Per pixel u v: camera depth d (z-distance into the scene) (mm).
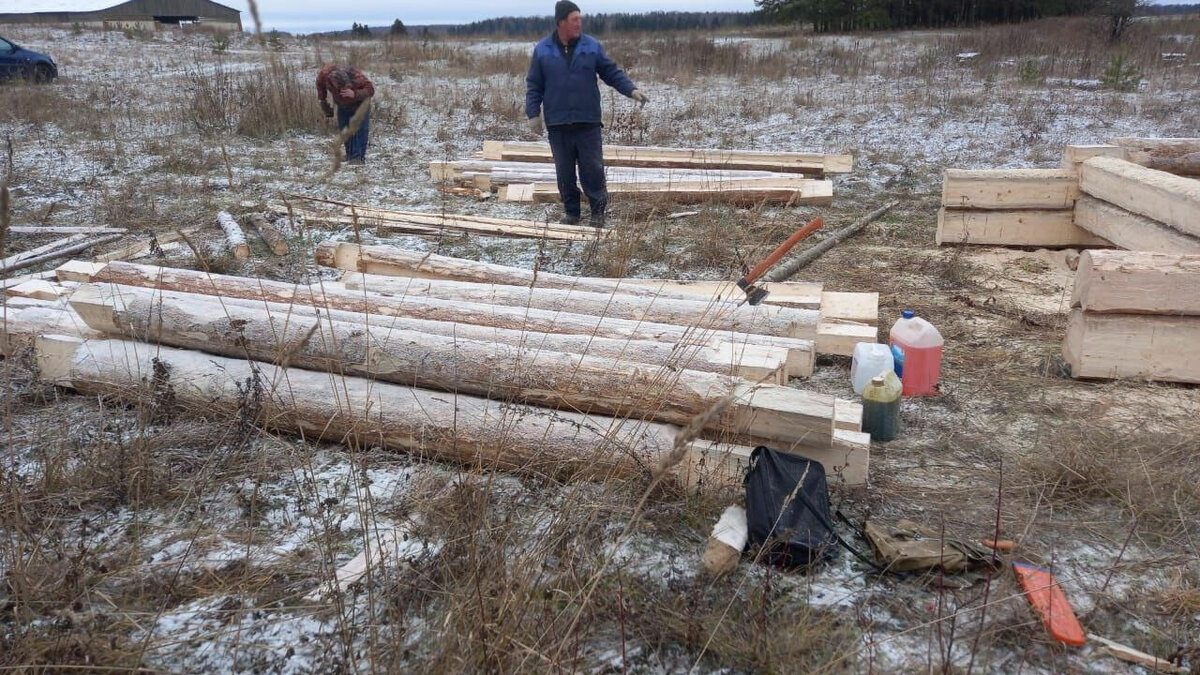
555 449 3449
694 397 3402
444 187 9688
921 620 2676
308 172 10719
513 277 5520
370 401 3660
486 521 3018
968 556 2875
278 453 3711
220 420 3883
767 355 3904
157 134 12930
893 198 9055
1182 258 4156
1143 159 6637
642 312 4797
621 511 3184
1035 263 6625
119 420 3963
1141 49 20766
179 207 8703
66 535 3127
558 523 2945
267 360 4074
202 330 4109
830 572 2908
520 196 9180
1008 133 12305
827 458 3379
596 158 7738
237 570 2939
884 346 4148
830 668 2443
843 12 33031
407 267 5816
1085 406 4121
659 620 2635
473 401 3699
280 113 13227
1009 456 3680
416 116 15016
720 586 2836
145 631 2629
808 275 6402
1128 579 2879
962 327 5227
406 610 2719
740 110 15227
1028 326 5191
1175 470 3447
